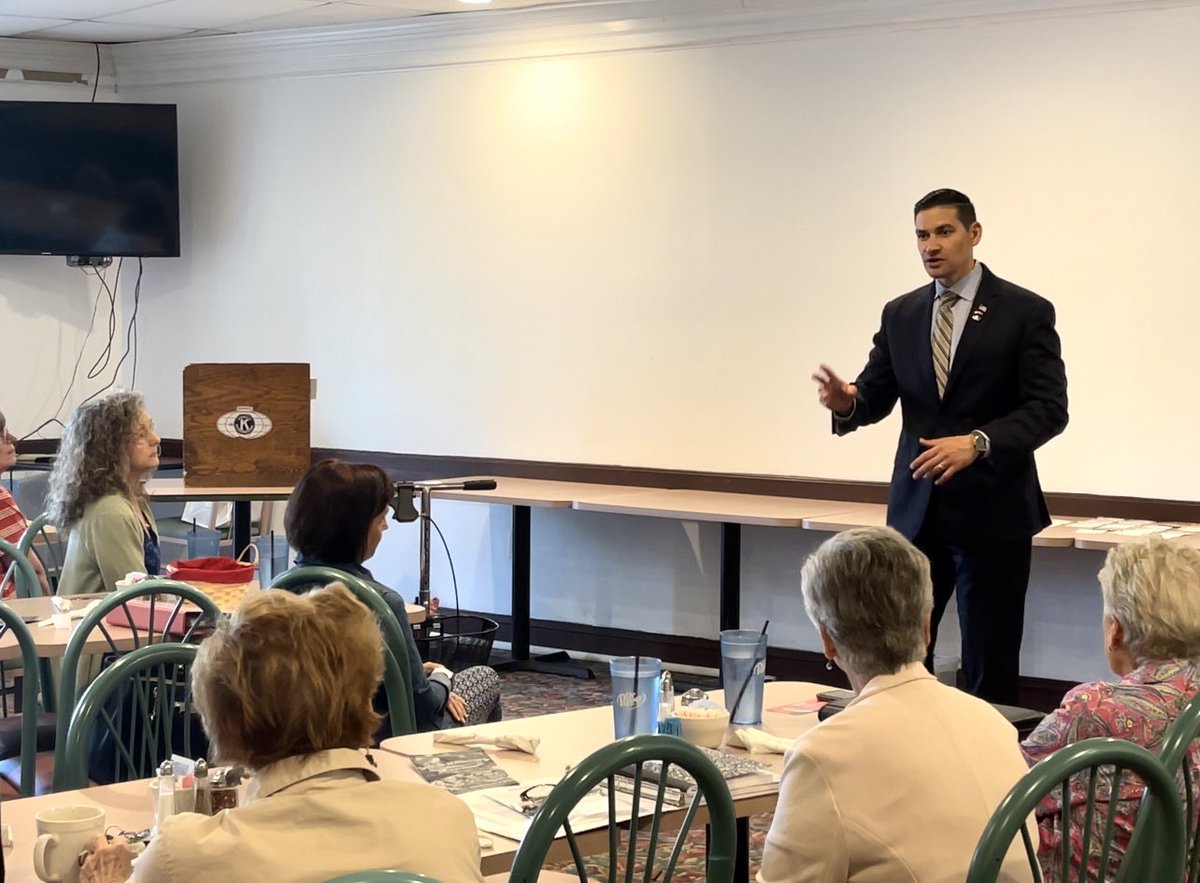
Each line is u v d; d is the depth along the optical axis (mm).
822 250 5676
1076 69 5117
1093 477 5172
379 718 1653
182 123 7293
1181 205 4969
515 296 6449
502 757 2398
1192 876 1952
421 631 4691
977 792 1854
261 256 7145
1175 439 5016
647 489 6020
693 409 6016
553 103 6277
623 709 2438
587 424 6293
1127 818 2117
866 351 5602
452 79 6535
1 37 7070
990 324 3814
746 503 5473
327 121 6902
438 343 6680
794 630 5863
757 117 5781
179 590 2975
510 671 6113
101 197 7098
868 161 5551
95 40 7180
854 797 1829
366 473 3094
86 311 7477
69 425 3945
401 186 6719
